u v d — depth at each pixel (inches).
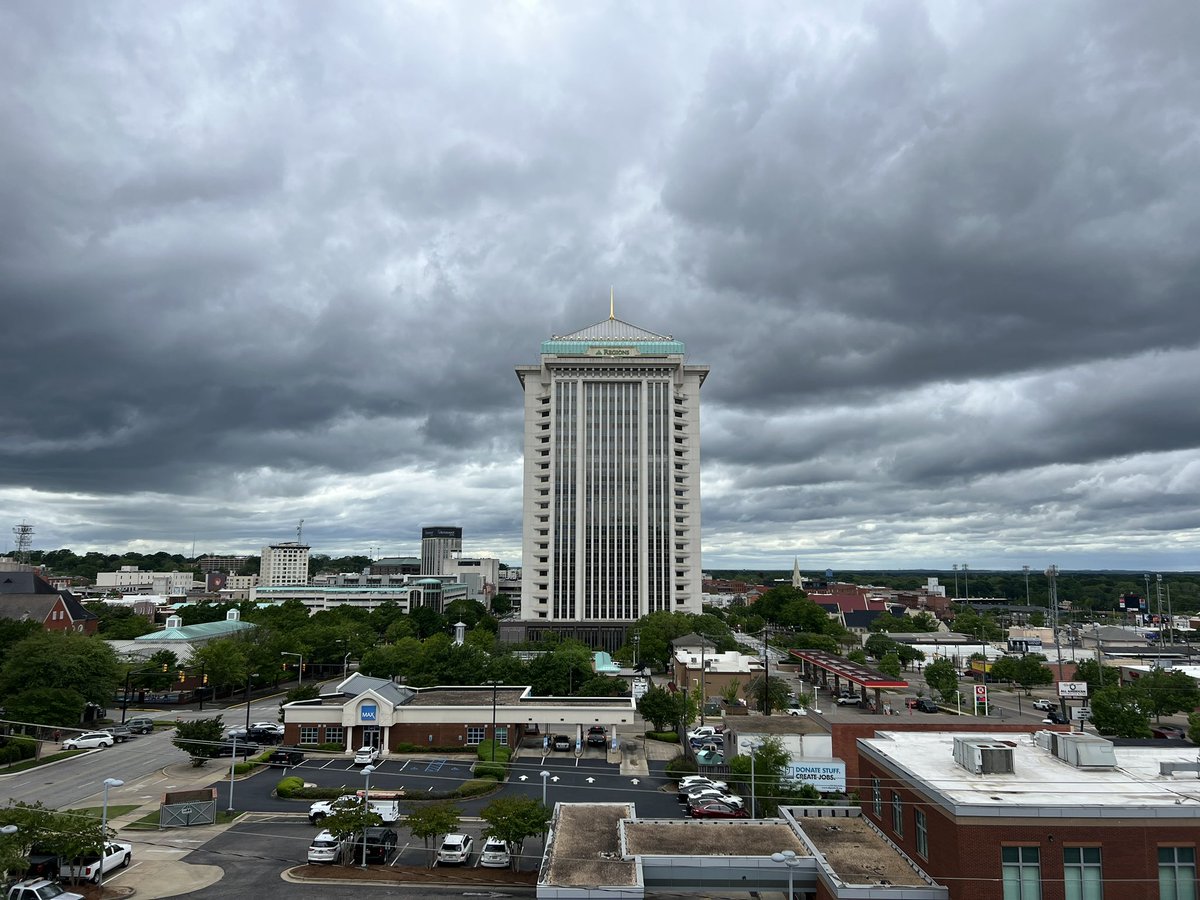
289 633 5629.9
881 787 1649.9
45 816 1739.7
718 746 3193.9
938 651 6461.6
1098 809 1259.8
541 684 3981.3
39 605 5866.1
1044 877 1247.5
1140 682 4232.3
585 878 1435.8
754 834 1673.2
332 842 1971.0
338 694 3624.5
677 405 7229.3
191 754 2979.8
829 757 2640.3
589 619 6825.8
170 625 6230.3
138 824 2274.9
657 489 7017.7
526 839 2159.2
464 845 1971.0
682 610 6948.8
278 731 3467.0
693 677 4618.6
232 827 2269.9
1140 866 1251.2
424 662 4323.3
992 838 1259.2
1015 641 6535.4
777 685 4087.1
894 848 1562.5
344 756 3196.4
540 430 7194.9
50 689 3385.8
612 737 3358.8
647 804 2516.0
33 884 1521.9
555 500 7007.9
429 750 3302.2
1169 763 1469.0
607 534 6958.7
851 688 4808.1
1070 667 5098.4
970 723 2618.1
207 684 4586.6
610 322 7549.2
